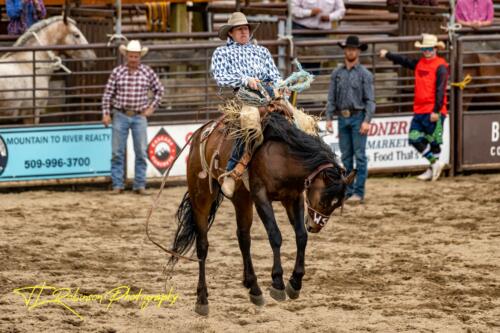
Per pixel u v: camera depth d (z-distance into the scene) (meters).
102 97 31.69
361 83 28.48
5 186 30.86
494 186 31.88
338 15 35.53
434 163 32.91
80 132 31.30
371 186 32.12
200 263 17.62
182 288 19.33
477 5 36.50
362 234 24.78
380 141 33.44
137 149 30.66
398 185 32.31
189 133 32.28
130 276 20.34
